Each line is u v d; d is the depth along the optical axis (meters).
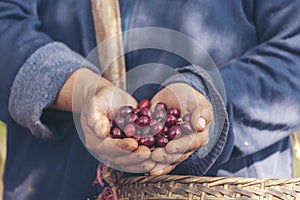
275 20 1.49
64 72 1.42
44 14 1.55
